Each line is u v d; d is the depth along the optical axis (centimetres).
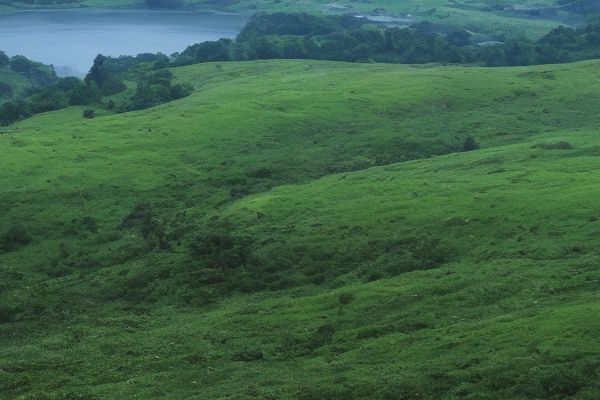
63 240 7581
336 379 3891
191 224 7531
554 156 8431
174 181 9000
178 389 4059
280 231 6844
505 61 16912
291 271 6103
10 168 8944
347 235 6525
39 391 4112
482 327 4322
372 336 4538
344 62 17200
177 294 5928
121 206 8344
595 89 12569
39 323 5556
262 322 5019
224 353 4562
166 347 4747
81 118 12619
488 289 4969
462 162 8575
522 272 5194
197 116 11075
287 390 3828
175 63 18088
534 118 11381
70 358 4656
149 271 6419
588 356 3741
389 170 8675
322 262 6153
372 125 11019
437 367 3866
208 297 5797
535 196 6662
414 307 4909
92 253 7262
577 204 6322
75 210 8162
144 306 5831
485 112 11712
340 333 4669
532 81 13100
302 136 10581
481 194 6962
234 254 6406
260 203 7706
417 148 10244
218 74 16150
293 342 4659
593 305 4309
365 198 7444
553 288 4847
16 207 8112
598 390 3462
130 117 11388
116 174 9012
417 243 6150
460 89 12600
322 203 7519
